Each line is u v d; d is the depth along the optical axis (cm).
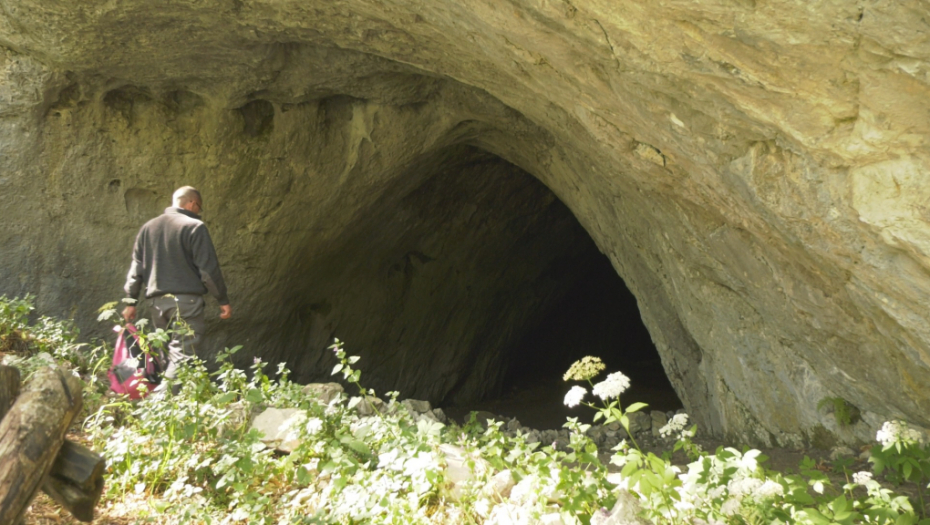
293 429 338
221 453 339
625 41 290
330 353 875
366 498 280
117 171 614
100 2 463
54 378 175
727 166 327
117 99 598
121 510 300
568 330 1427
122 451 315
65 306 622
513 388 1262
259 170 659
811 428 453
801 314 390
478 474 298
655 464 250
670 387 1288
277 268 726
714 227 420
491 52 389
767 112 277
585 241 1144
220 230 672
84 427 373
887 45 221
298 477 301
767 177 309
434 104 659
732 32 252
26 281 605
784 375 464
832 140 264
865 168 263
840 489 346
